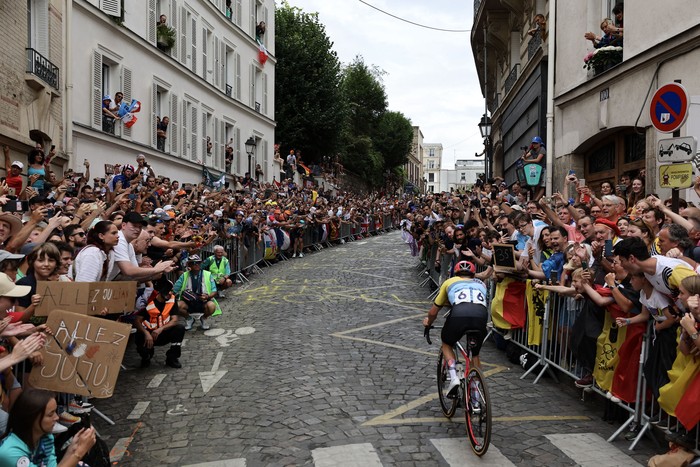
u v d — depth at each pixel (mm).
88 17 16500
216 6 25250
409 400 6145
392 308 11125
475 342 5117
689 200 9445
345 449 4895
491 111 32531
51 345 4434
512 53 23344
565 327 6637
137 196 11328
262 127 31047
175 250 9328
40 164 11609
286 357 7695
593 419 5699
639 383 5090
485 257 8984
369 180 53250
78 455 3336
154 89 20391
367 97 53594
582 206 7941
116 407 5996
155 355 7918
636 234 6203
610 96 12477
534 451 4891
